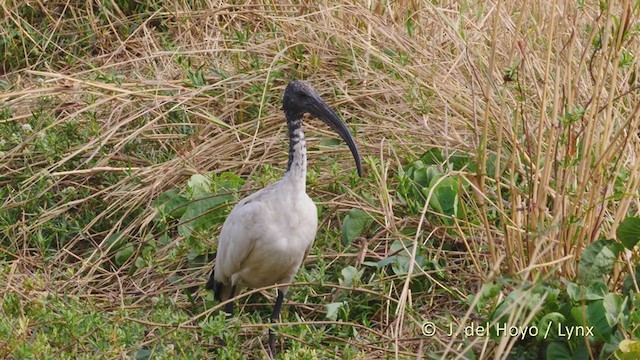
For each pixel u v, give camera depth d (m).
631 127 8.88
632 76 10.23
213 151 12.10
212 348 9.45
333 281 10.45
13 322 9.06
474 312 9.16
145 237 11.03
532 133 10.16
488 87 9.18
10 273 10.28
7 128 12.58
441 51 12.45
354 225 10.64
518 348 8.80
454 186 10.42
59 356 8.59
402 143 11.50
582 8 9.97
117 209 11.55
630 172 9.37
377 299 10.02
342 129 9.57
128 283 10.80
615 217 8.95
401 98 12.17
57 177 11.98
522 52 9.25
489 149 11.20
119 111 12.61
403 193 10.76
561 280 8.76
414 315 9.47
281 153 11.98
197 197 11.10
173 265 10.91
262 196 9.50
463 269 10.11
